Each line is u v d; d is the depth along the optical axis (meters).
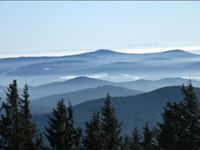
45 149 127.44
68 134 120.56
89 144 124.50
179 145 136.00
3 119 130.12
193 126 132.12
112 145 143.00
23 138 129.62
